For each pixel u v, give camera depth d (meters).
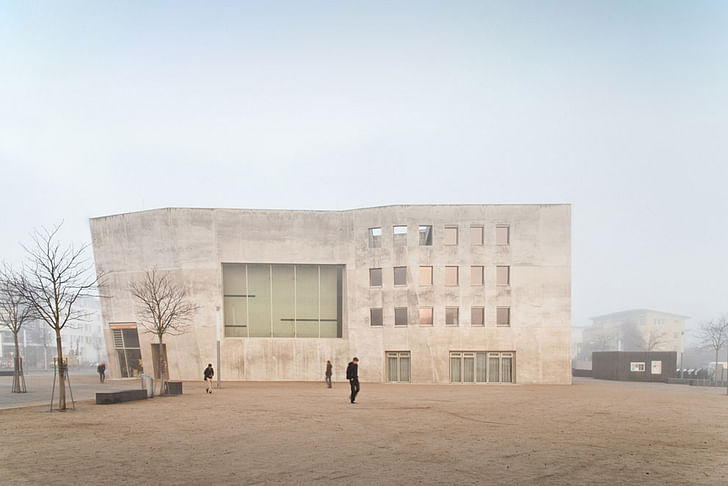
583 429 17.94
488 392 37.06
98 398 26.98
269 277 51.97
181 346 50.16
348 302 50.59
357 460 12.59
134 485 10.31
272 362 50.25
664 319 157.62
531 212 49.41
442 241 49.53
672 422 20.08
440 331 48.69
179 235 50.25
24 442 15.09
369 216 50.75
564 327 48.50
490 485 10.34
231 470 11.55
